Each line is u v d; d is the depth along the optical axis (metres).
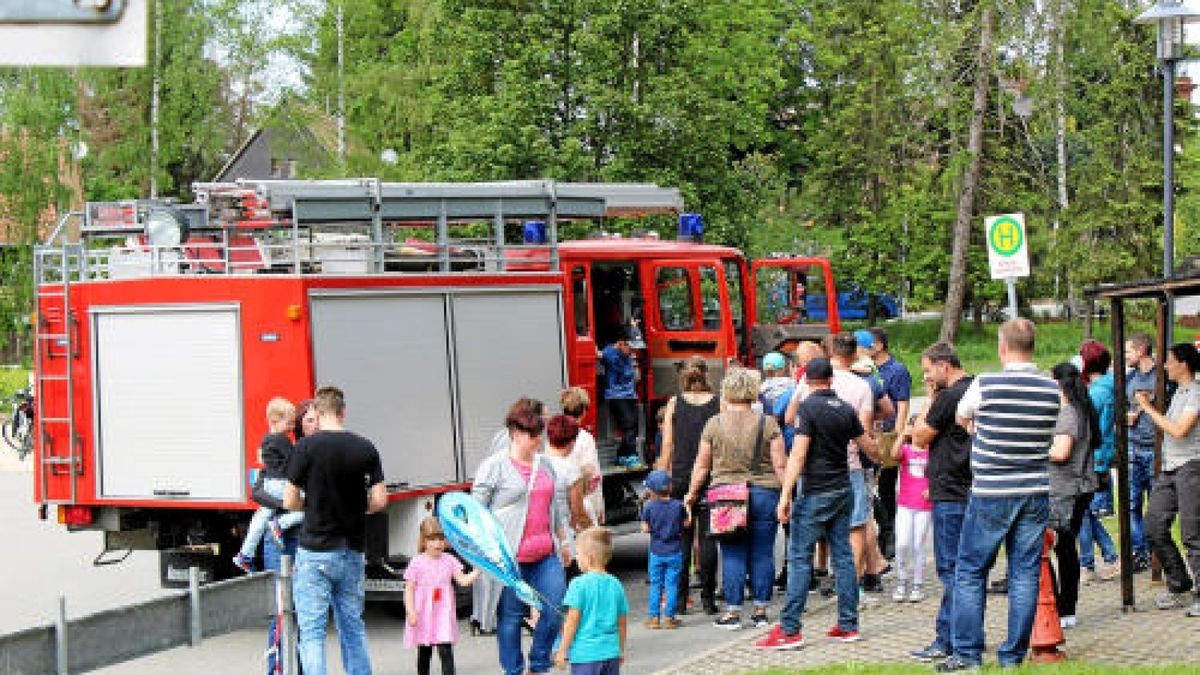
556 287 13.45
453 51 33.94
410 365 11.92
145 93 49.47
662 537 11.20
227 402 11.41
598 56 31.39
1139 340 12.57
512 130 30.72
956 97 40.53
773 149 55.91
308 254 12.13
